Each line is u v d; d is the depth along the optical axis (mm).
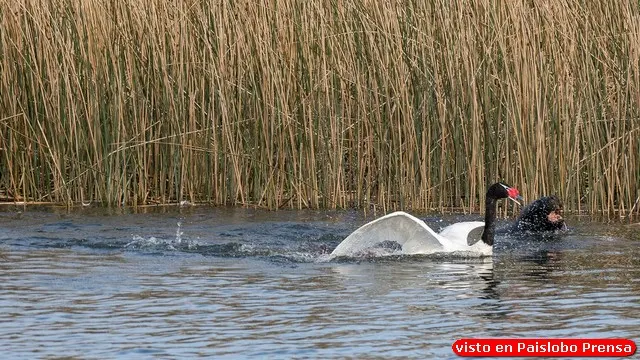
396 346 21656
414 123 42469
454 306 25438
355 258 32281
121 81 43375
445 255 32531
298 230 37531
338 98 43344
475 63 41562
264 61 43031
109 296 26312
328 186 43594
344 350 21328
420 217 40906
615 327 23281
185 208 43219
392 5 42156
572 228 38438
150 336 22406
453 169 42812
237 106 43844
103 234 36344
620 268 30594
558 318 24172
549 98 41875
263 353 21078
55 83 42969
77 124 43688
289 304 25531
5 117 43906
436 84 41781
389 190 42562
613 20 42062
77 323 23516
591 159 41688
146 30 43750
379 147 42750
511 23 41250
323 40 42250
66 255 32312
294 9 42844
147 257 32156
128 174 44406
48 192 44375
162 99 43938
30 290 27016
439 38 42344
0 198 44312
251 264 31141
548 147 41906
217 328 23094
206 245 34156
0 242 34531
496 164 42062
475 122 41406
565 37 41531
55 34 42750
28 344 21719
